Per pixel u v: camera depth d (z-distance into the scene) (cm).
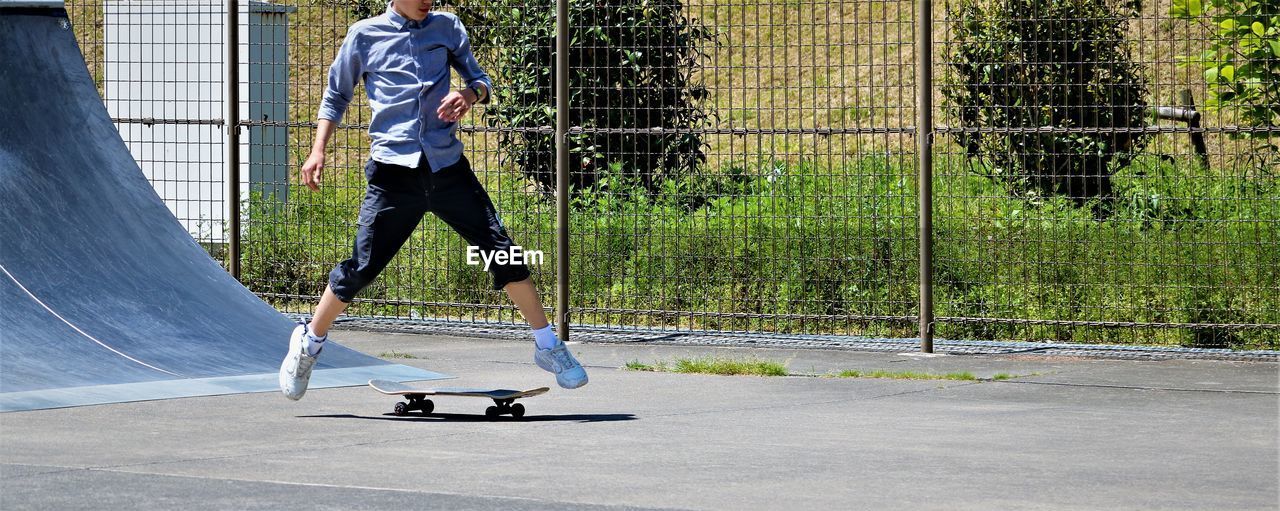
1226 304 2908
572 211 3522
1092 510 1426
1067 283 3034
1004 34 3484
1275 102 3216
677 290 3173
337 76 2084
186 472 1593
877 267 3088
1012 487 1533
